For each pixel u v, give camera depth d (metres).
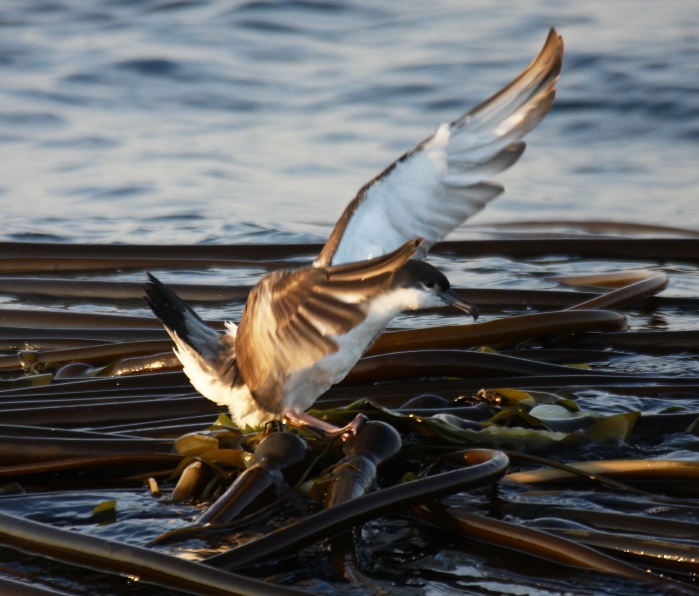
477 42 25.34
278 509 7.62
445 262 15.10
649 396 9.70
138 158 19.86
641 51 23.98
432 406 9.20
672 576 6.62
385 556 7.05
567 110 21.52
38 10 28.50
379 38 26.14
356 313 6.34
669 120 20.95
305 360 7.29
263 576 6.79
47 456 8.29
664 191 18.12
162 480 8.30
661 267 14.88
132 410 9.24
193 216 17.14
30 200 17.80
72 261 14.25
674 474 7.77
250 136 21.03
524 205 17.77
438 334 10.86
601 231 16.56
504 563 6.91
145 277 14.13
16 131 21.06
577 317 11.05
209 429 8.69
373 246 8.41
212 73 24.09
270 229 16.48
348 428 7.98
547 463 7.96
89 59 24.64
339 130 21.00
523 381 9.85
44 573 6.68
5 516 6.88
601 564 6.63
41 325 11.86
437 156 8.34
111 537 7.34
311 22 27.25
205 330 8.75
